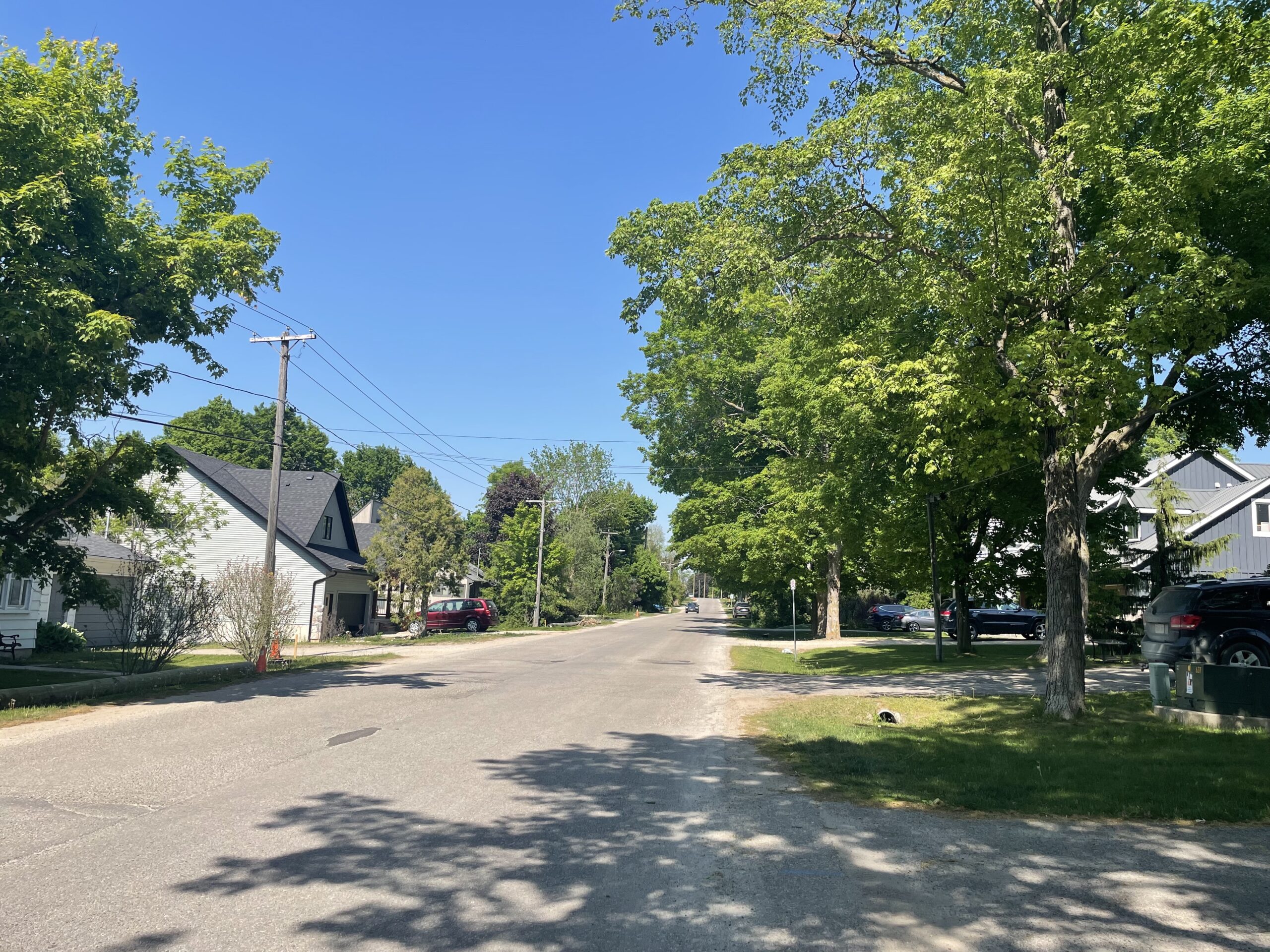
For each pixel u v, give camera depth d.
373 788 7.78
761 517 38.66
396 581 39.59
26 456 13.68
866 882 5.36
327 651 27.94
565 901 4.97
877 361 13.41
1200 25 10.33
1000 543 25.75
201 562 37.38
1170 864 5.68
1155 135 11.72
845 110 14.95
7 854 5.76
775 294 25.66
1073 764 8.95
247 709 12.89
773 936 4.48
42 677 16.41
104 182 13.35
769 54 14.44
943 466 13.57
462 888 5.16
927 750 10.01
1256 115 10.60
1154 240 10.41
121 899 4.92
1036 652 27.66
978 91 11.46
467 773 8.52
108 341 12.59
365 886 5.18
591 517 73.50
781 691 16.92
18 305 11.89
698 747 10.45
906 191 12.45
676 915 4.77
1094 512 23.39
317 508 40.62
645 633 46.84
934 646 33.16
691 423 40.31
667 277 15.95
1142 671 19.20
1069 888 5.23
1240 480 41.28
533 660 24.64
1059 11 12.68
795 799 7.65
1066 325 11.55
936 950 4.29
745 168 14.47
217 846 5.95
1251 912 4.79
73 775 8.24
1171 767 8.66
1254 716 11.02
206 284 14.65
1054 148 11.27
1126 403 11.48
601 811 7.12
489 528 73.75
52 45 14.04
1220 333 10.64
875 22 13.66
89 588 15.53
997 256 11.43
